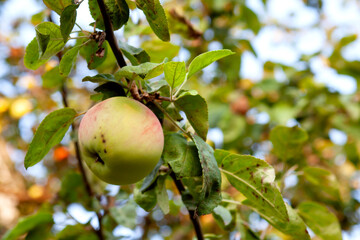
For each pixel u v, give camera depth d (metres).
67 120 0.58
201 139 0.56
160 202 0.60
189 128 0.61
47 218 0.74
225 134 1.13
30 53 0.58
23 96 1.19
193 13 1.21
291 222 0.64
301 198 1.13
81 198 0.81
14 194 1.17
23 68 1.28
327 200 1.15
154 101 0.57
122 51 0.59
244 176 0.58
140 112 0.54
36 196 1.16
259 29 1.24
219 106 1.16
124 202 0.79
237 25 1.24
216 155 0.59
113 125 0.53
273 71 1.28
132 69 0.53
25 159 0.58
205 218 1.13
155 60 0.72
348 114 1.20
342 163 1.30
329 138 1.21
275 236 0.93
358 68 1.22
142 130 0.53
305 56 1.27
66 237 0.76
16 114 1.13
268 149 1.19
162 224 1.21
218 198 0.53
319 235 0.73
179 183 0.62
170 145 0.56
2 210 1.14
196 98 0.57
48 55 0.58
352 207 1.25
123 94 0.57
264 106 1.17
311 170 0.75
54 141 0.59
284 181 0.75
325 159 1.25
